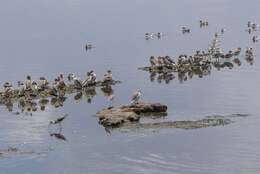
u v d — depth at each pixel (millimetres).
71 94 88250
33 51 126188
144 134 65875
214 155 58906
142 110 74000
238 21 157125
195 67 104062
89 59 115062
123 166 56844
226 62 108000
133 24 161375
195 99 81750
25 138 66625
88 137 66125
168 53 117500
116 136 65750
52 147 63094
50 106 81312
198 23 156875
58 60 114812
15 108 80812
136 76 99062
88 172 55781
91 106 80625
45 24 169625
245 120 70125
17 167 57688
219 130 66375
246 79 93875
